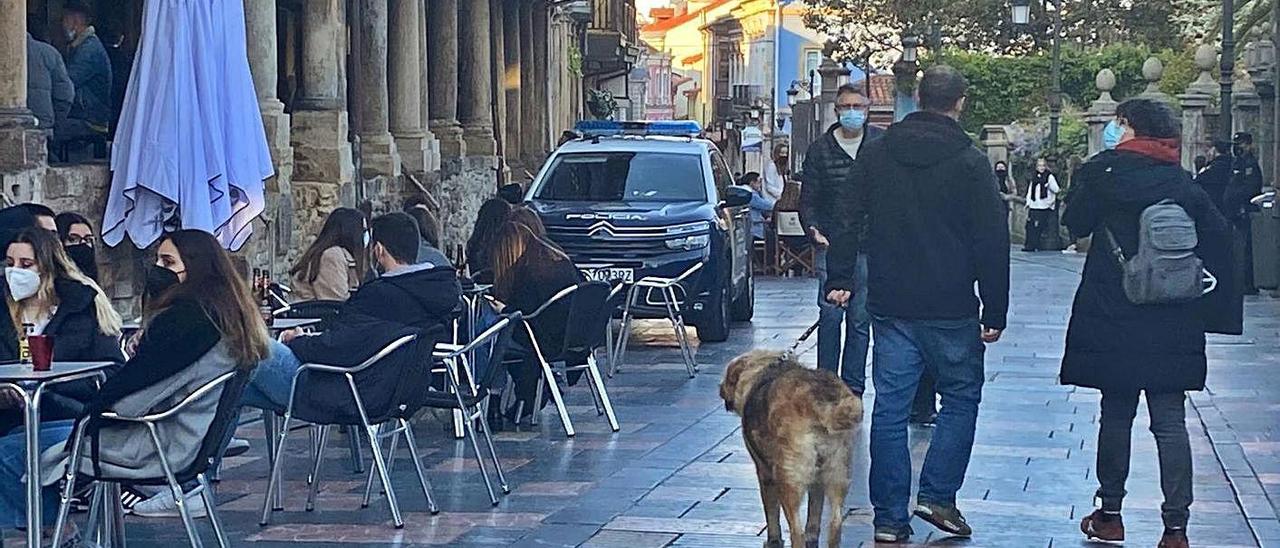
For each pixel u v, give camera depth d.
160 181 11.97
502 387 11.63
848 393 7.05
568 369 12.26
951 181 7.83
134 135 12.06
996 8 52.78
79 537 7.89
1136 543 8.11
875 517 8.14
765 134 64.56
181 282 7.22
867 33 53.81
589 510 8.87
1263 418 11.93
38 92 12.28
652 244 16.70
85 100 13.52
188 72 12.06
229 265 7.27
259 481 9.73
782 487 7.07
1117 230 7.88
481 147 28.11
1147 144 7.87
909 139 7.87
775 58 91.25
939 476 8.13
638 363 15.80
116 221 12.23
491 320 11.48
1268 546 8.03
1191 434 11.36
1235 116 30.42
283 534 8.34
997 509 8.85
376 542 8.15
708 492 9.36
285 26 21.73
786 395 7.06
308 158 18.06
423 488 8.84
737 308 19.52
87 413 7.06
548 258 11.48
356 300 9.56
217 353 7.14
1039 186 38.03
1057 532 8.34
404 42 22.67
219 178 12.24
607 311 11.91
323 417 8.52
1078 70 54.16
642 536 8.23
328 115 18.06
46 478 7.33
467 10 28.03
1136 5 54.03
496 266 11.51
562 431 11.62
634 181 17.92
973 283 7.94
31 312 8.07
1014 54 54.53
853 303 10.88
